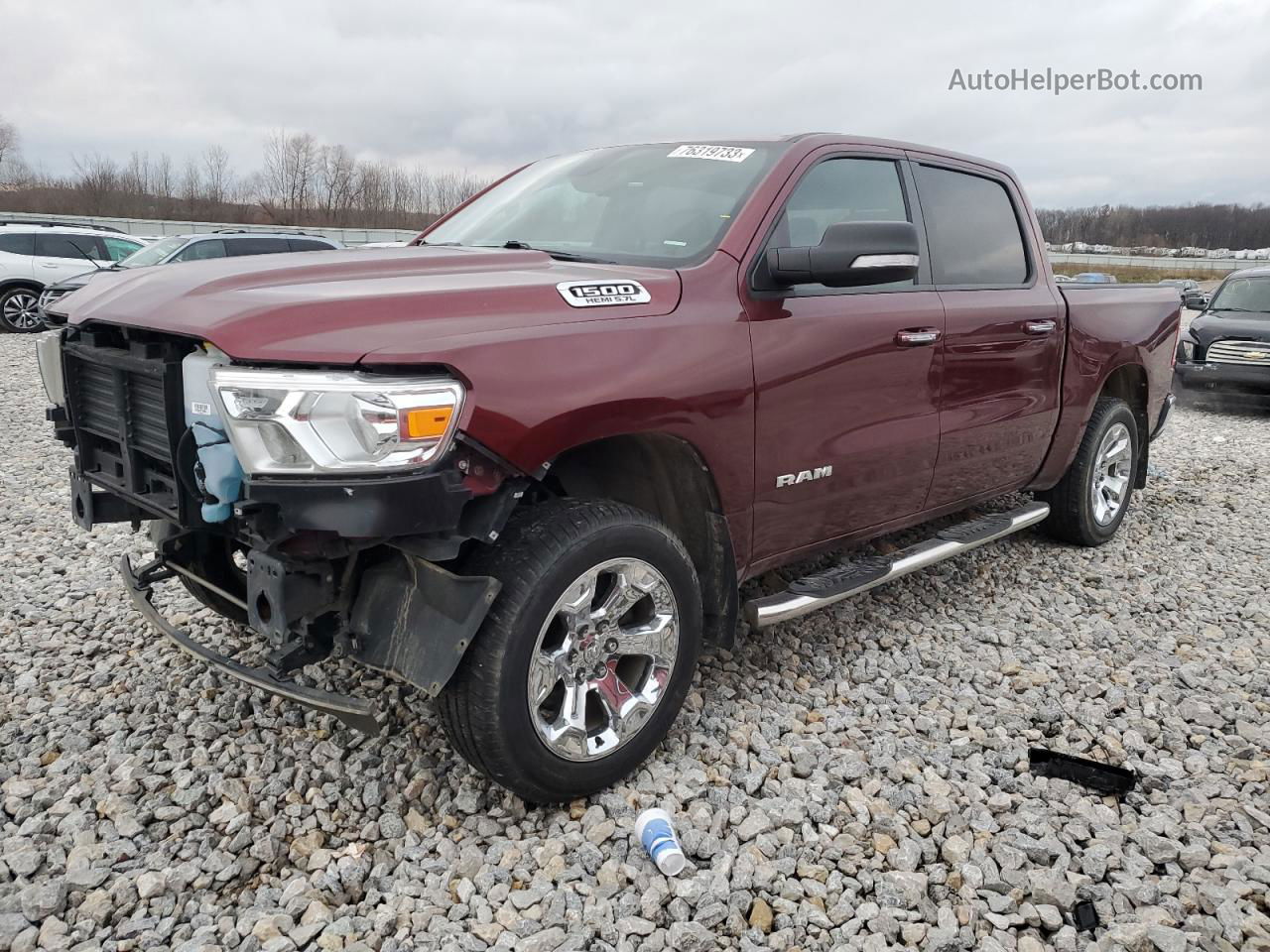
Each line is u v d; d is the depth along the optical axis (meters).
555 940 2.16
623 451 2.95
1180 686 3.58
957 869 2.46
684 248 3.03
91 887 2.30
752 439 2.91
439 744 2.95
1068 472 4.96
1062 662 3.74
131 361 2.46
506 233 3.52
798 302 3.08
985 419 3.97
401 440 2.13
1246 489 6.82
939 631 4.00
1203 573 4.88
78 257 15.62
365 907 2.27
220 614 3.52
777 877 2.40
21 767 2.80
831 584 3.41
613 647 2.64
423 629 2.37
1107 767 2.96
